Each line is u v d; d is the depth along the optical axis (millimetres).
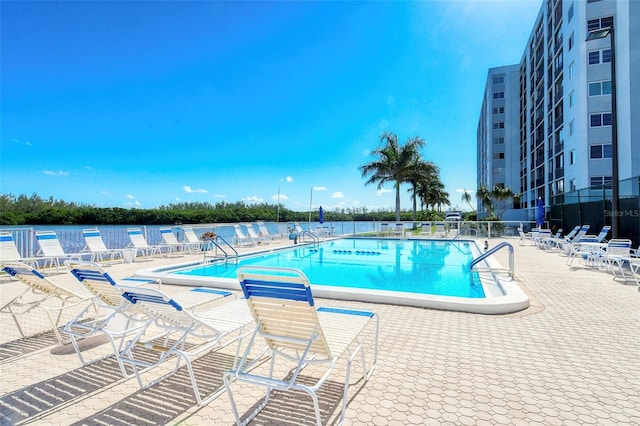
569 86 22047
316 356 3152
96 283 3297
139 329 3219
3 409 2318
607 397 2428
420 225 18125
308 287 2053
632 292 5770
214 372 2887
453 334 3811
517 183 41562
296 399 2451
